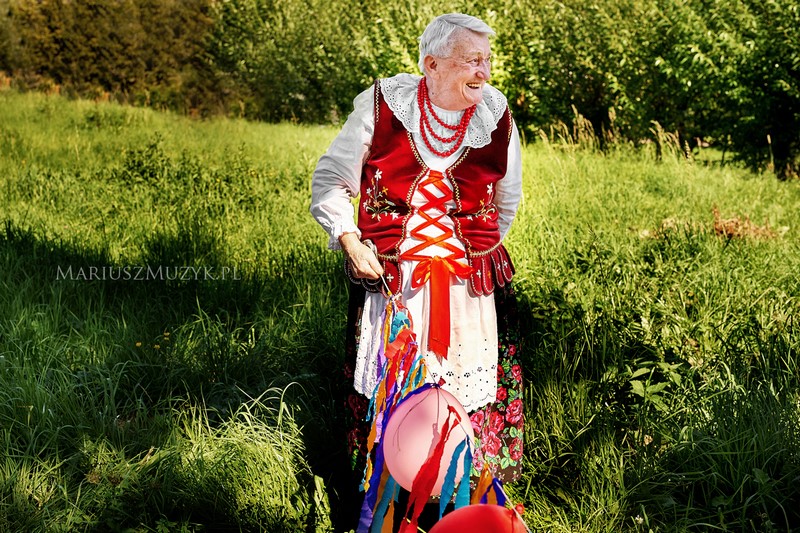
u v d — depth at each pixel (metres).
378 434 3.06
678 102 11.37
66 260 5.49
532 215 6.38
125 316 4.71
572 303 4.52
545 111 12.34
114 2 16.88
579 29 12.11
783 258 5.66
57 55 16.70
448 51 2.92
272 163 9.02
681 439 3.45
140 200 7.18
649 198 7.64
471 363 3.18
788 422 3.47
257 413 3.83
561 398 3.88
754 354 4.11
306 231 6.24
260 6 16.64
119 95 16.09
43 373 3.93
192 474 3.32
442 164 3.06
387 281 3.10
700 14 10.65
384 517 2.97
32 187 7.45
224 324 4.63
